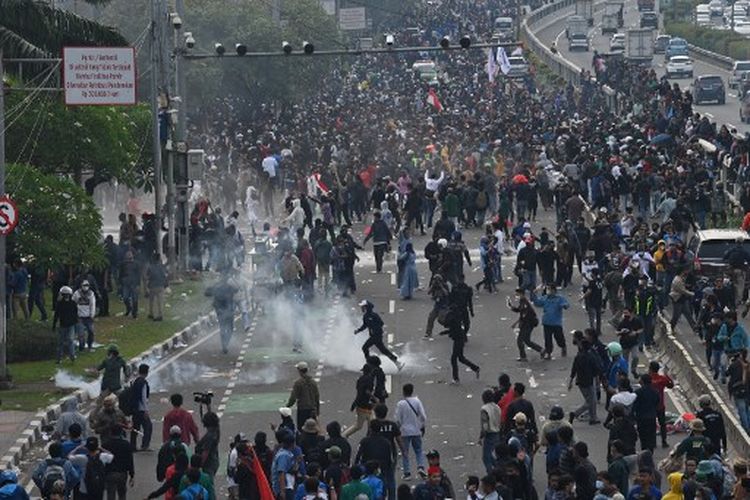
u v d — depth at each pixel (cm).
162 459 3659
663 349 5544
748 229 6438
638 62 16762
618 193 8181
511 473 3459
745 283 6103
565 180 7956
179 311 6375
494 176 8306
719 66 17288
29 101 6725
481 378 5197
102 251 5969
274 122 11425
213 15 12444
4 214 5125
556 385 5069
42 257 5806
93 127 7038
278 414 4819
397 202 8081
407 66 16788
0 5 5459
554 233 7769
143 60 9575
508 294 6631
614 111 12338
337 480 3475
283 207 8531
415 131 10331
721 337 4947
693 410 4797
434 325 6069
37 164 7062
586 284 5728
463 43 7419
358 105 12769
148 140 8019
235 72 12588
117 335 5916
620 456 3512
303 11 13962
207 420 3741
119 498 3725
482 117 11612
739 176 8181
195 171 7175
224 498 3984
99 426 3941
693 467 3388
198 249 7212
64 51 5662
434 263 6575
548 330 5412
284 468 3547
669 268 6094
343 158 9275
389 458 3719
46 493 3462
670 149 9106
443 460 4278
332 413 4809
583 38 19712
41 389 5100
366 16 19788
